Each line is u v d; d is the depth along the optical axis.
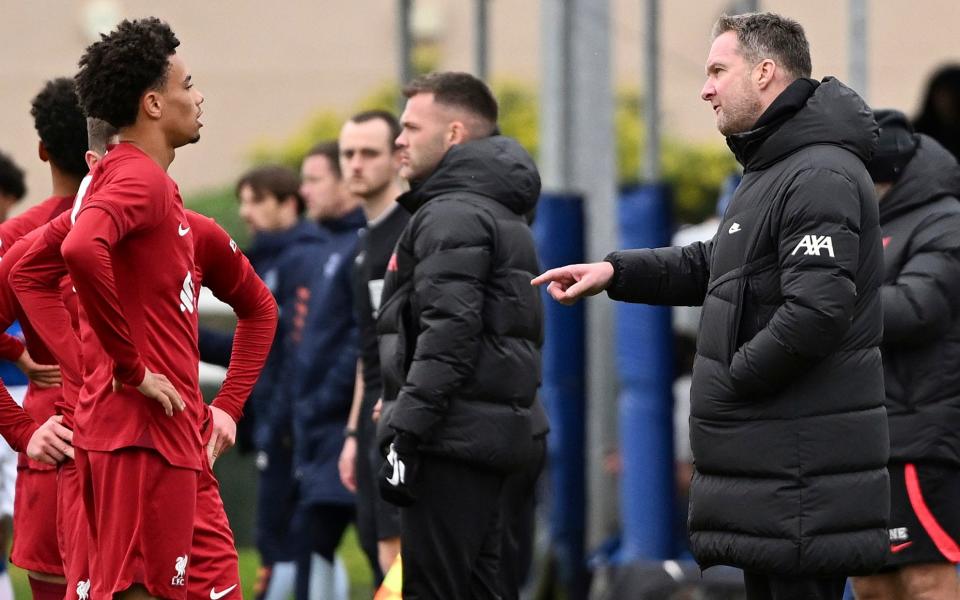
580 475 28.92
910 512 18.81
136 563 14.84
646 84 44.69
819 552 14.84
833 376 14.99
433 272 18.14
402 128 20.11
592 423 30.06
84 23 90.94
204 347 24.22
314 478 24.36
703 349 15.60
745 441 15.11
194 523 15.84
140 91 14.90
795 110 15.28
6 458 23.80
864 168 15.28
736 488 15.20
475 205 18.50
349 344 24.17
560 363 28.89
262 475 26.66
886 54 86.00
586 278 16.78
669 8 86.31
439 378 17.98
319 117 78.81
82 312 15.29
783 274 14.87
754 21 15.84
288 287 26.34
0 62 90.19
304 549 24.89
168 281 14.98
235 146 92.12
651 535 29.22
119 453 14.84
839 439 14.94
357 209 26.12
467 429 18.34
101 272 14.07
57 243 15.86
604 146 30.41
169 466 14.98
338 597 25.50
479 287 18.25
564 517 28.72
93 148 15.67
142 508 14.84
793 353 14.61
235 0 92.62
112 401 14.94
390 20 92.12
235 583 16.56
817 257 14.64
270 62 92.62
